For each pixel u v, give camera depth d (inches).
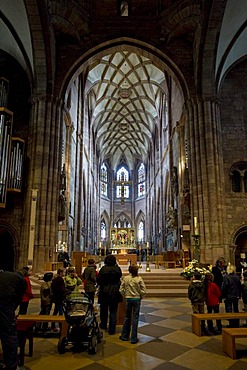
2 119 594.9
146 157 1941.4
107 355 206.1
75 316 213.9
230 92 776.3
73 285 303.3
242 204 708.7
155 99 1325.0
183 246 797.2
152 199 1657.2
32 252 574.9
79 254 566.6
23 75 755.4
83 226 1177.4
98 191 1845.5
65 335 222.7
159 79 1167.6
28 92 742.5
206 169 666.8
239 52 748.6
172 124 1045.2
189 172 708.0
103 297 259.8
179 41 776.3
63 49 762.8
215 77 720.3
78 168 1037.8
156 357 202.4
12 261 702.5
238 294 290.0
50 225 644.1
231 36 689.6
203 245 634.8
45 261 614.5
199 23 685.9
